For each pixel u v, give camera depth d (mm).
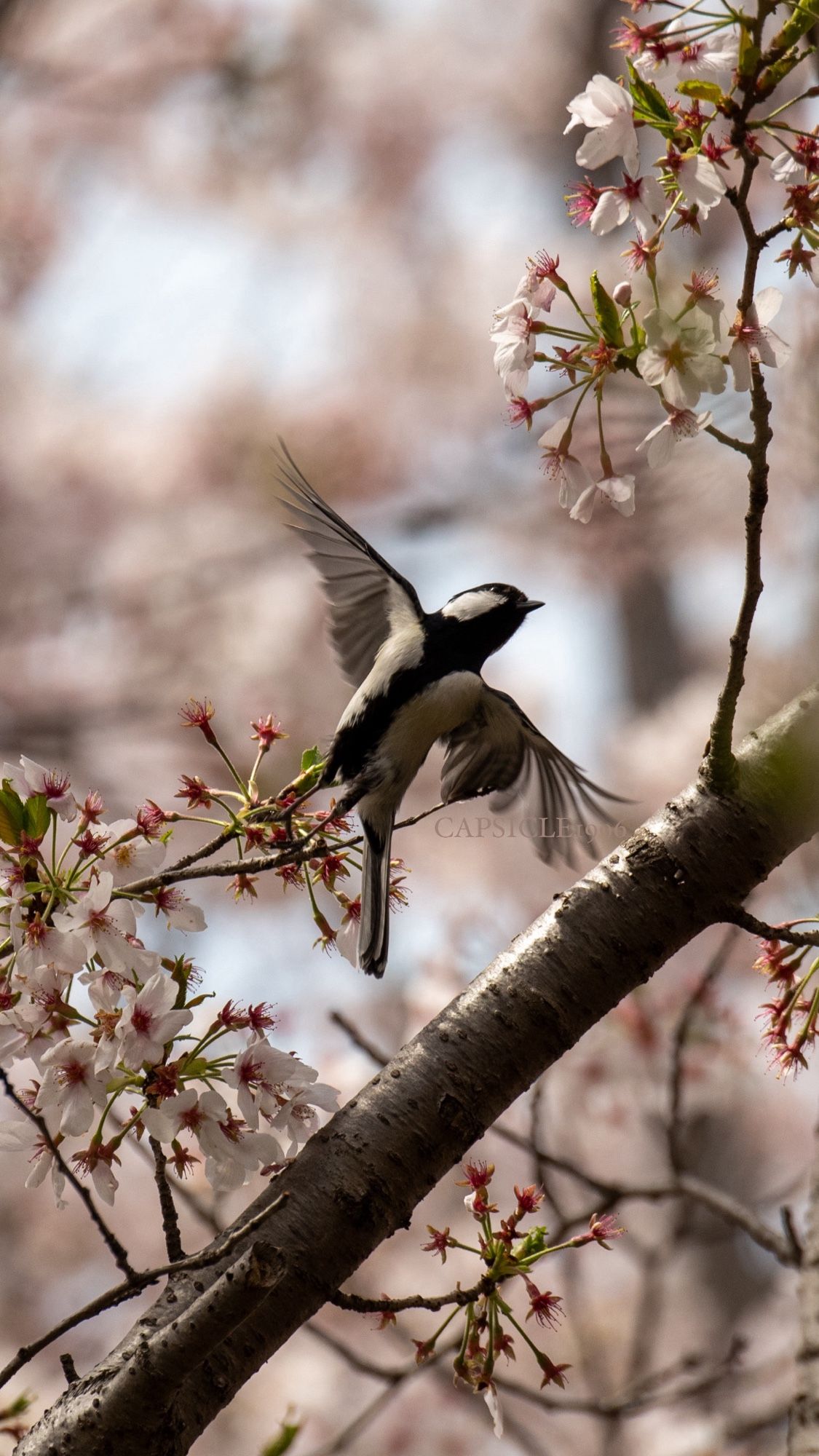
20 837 4762
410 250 20469
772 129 4707
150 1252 16062
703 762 4918
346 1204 4465
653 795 14938
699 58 4410
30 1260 16016
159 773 16938
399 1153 4566
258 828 5199
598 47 21828
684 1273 15492
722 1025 10617
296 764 16047
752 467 4332
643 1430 12047
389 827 6090
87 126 20047
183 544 18219
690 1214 10039
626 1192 7250
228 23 20047
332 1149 4566
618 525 17109
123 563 18219
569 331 4555
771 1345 14906
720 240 14352
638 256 4387
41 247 19594
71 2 19969
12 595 18047
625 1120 10992
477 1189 4723
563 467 4652
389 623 7055
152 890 4930
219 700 17328
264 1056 4609
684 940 4875
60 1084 4410
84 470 18641
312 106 20688
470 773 7117
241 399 19016
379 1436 13039
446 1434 13008
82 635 18031
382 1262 14477
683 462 12281
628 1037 10695
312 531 7055
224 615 17938
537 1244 4688
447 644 6844
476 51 21562
